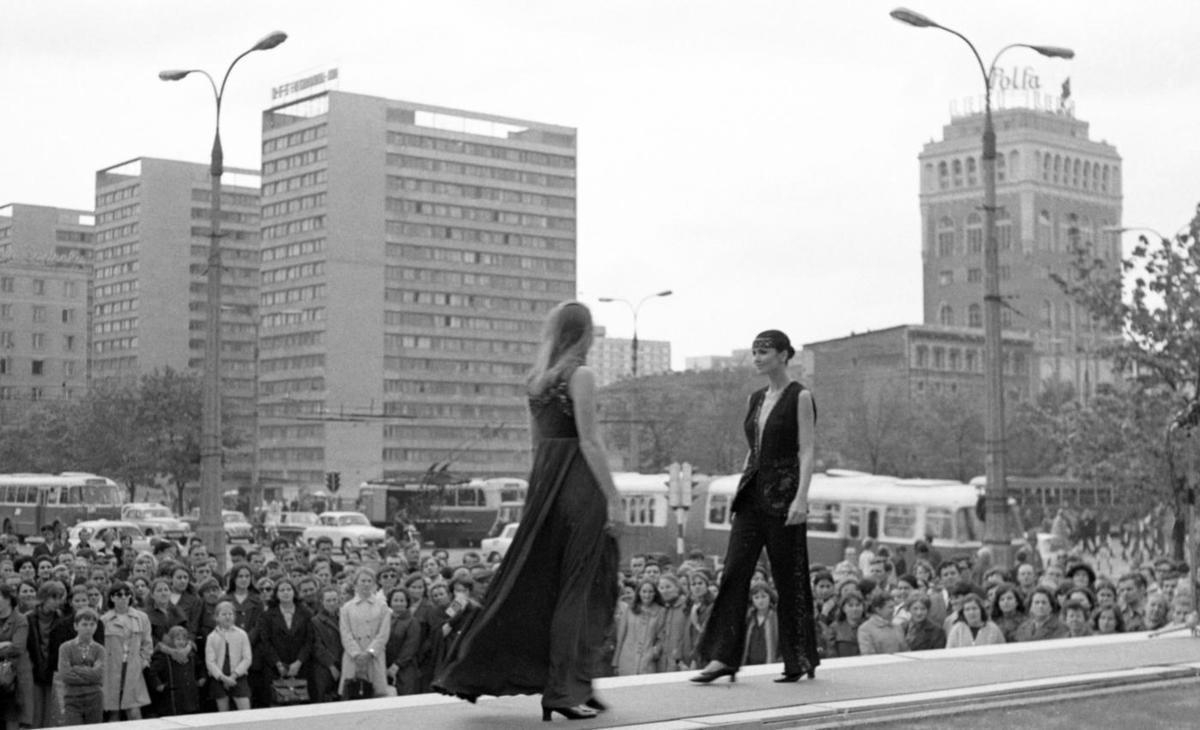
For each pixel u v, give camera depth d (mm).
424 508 80625
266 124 161750
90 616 14375
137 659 15141
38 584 18938
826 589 18047
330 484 78812
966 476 104000
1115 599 17953
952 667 10570
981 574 25453
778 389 9555
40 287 156625
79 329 158500
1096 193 188250
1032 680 9828
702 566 21453
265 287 161125
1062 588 18516
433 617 17031
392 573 20172
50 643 15250
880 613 16875
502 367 165250
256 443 87438
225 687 15719
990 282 30453
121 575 20594
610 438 111875
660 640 17172
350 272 155250
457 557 62875
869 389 147375
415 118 160750
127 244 182500
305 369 156000
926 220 190875
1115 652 11797
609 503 7816
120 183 184250
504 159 166250
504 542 60094
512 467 165500
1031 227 180500
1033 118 185500
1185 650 11977
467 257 163250
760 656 15727
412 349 159250
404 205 159125
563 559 7867
